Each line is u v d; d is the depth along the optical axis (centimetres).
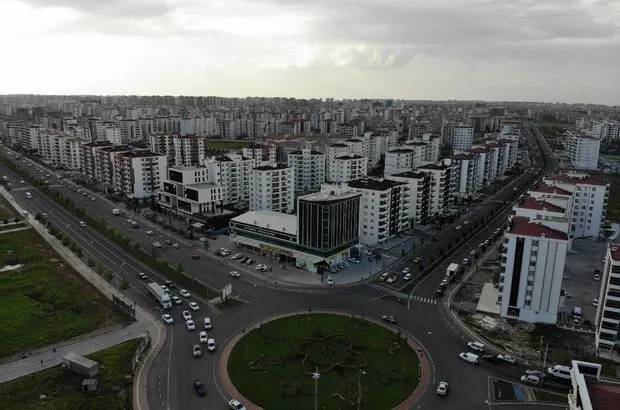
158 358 11806
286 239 18750
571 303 15562
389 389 10644
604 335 12438
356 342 12669
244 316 14162
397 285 16688
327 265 17688
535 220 14800
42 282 16362
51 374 10962
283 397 10300
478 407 10100
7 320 13562
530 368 11631
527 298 13950
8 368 11250
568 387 10825
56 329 13150
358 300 15400
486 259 19462
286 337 12900
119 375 10975
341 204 17988
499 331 13500
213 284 16538
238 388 10612
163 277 17025
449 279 17075
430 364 11719
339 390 10556
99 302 14950
